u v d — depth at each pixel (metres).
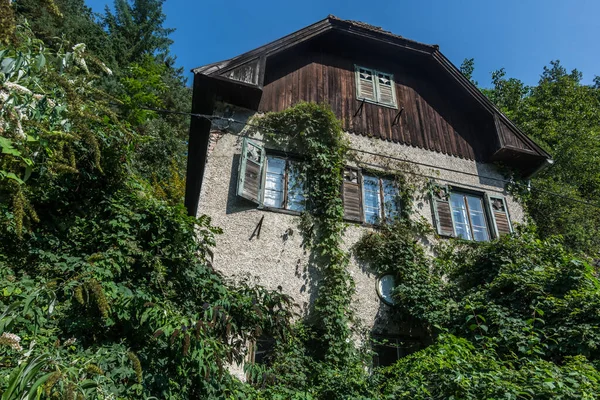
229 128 8.73
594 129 19.00
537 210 14.20
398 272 8.25
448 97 11.37
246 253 7.64
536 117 20.38
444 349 5.66
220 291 5.96
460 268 8.55
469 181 10.22
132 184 6.54
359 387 6.05
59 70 3.66
